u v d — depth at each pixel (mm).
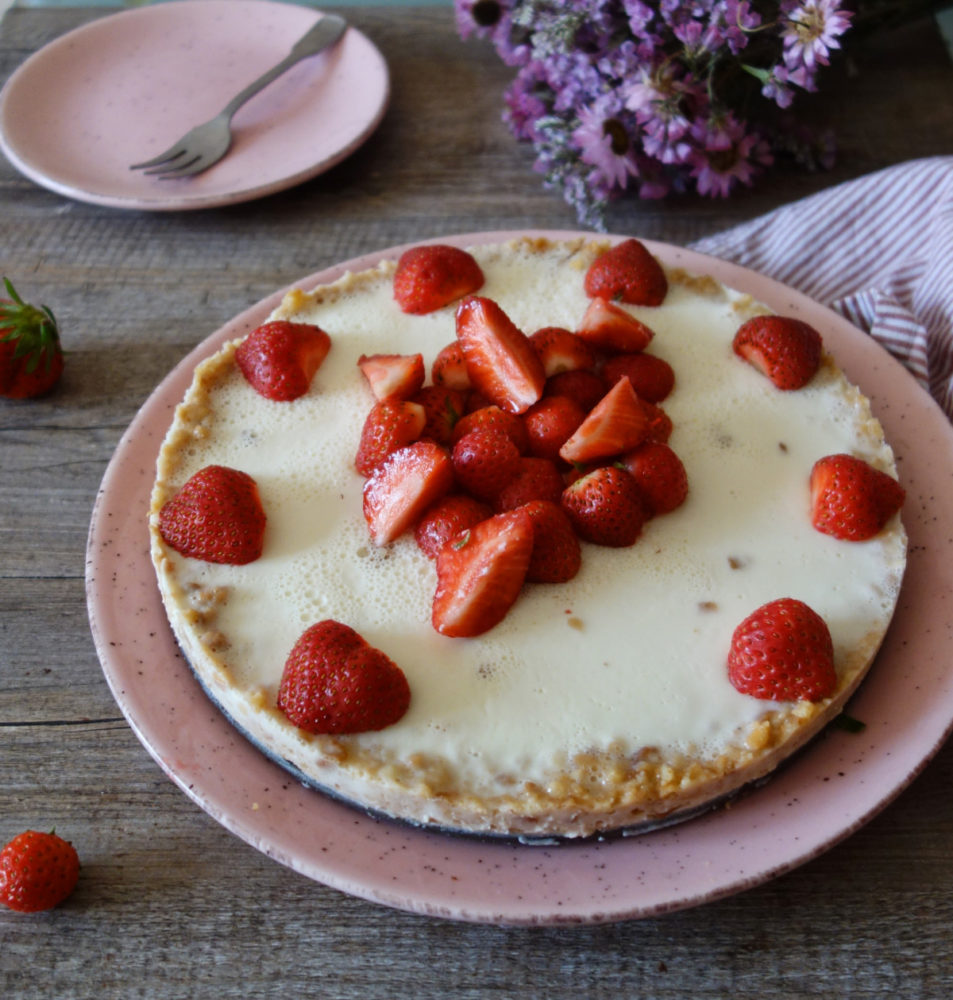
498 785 505
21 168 751
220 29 834
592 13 697
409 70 849
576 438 555
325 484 573
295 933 515
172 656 552
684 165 751
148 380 681
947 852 528
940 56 839
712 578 548
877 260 705
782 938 512
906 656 547
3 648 583
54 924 516
